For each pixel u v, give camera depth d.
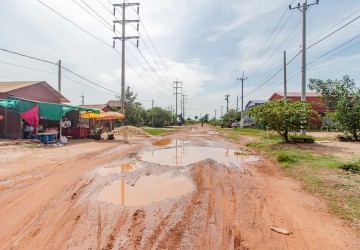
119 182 6.67
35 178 6.96
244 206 4.98
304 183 6.67
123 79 26.14
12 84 21.30
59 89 24.05
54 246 3.38
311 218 4.41
